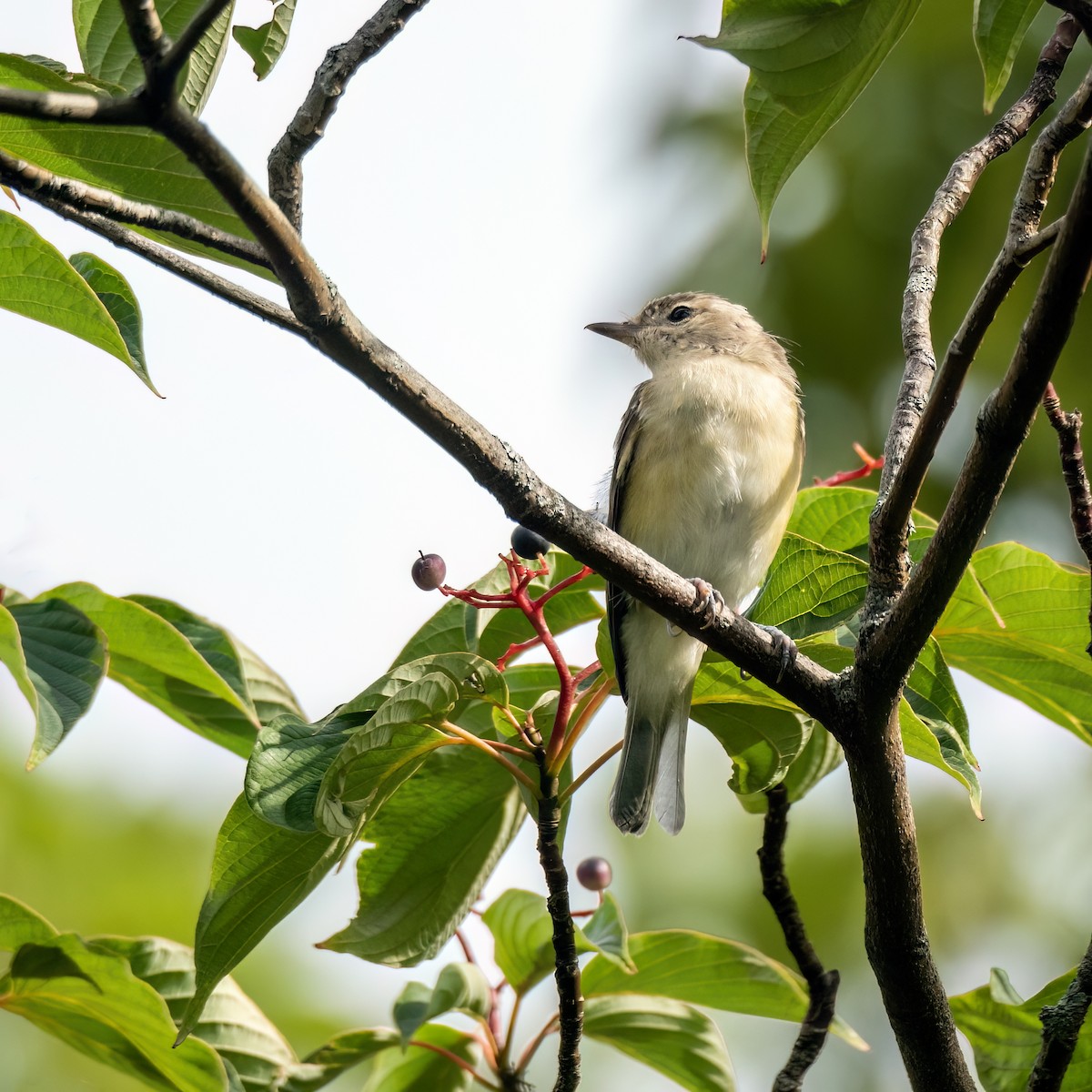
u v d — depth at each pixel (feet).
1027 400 18.47
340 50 19.29
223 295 19.38
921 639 20.77
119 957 23.61
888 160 51.26
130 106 15.97
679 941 26.63
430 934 25.98
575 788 23.20
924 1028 22.15
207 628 27.50
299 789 21.44
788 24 19.07
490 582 26.68
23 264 21.81
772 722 25.59
